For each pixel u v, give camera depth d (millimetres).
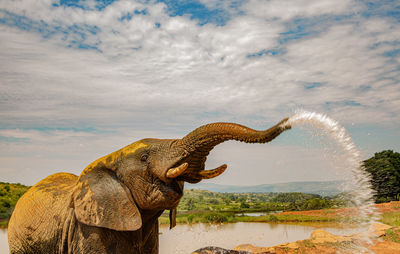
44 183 7176
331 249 9695
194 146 5102
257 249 9797
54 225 6043
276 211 25297
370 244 10117
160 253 12484
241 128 4562
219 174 5312
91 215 5152
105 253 5340
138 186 5371
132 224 5168
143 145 5566
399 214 14625
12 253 6828
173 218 6633
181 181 5785
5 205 20500
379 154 20062
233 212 26703
